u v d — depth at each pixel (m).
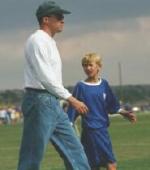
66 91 14.34
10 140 54.06
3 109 121.56
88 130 18.28
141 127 73.31
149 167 26.62
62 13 14.84
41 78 14.24
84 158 14.83
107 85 18.38
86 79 18.38
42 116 14.52
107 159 18.39
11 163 30.80
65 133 14.76
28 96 14.59
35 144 14.61
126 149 38.19
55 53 14.43
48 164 29.47
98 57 18.23
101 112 18.28
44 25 14.80
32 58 14.33
